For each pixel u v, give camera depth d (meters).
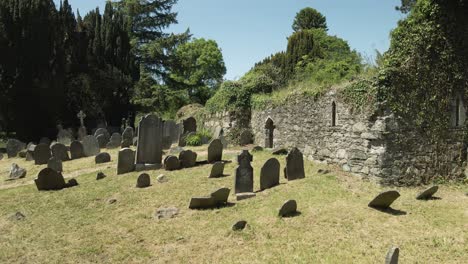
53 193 11.84
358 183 11.89
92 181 12.92
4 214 10.33
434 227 8.63
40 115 29.11
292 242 7.85
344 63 19.52
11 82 27.66
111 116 34.50
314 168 13.81
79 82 31.48
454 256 7.34
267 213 9.21
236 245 7.88
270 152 16.97
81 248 8.13
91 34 34.75
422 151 12.38
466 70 13.28
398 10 22.03
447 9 12.73
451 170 12.91
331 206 9.57
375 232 8.27
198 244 8.03
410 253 7.41
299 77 21.20
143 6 43.12
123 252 7.88
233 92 21.83
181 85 44.94
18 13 27.53
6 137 29.39
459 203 10.41
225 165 14.26
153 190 11.49
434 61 12.60
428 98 12.49
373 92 12.02
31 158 18.83
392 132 11.85
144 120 14.41
